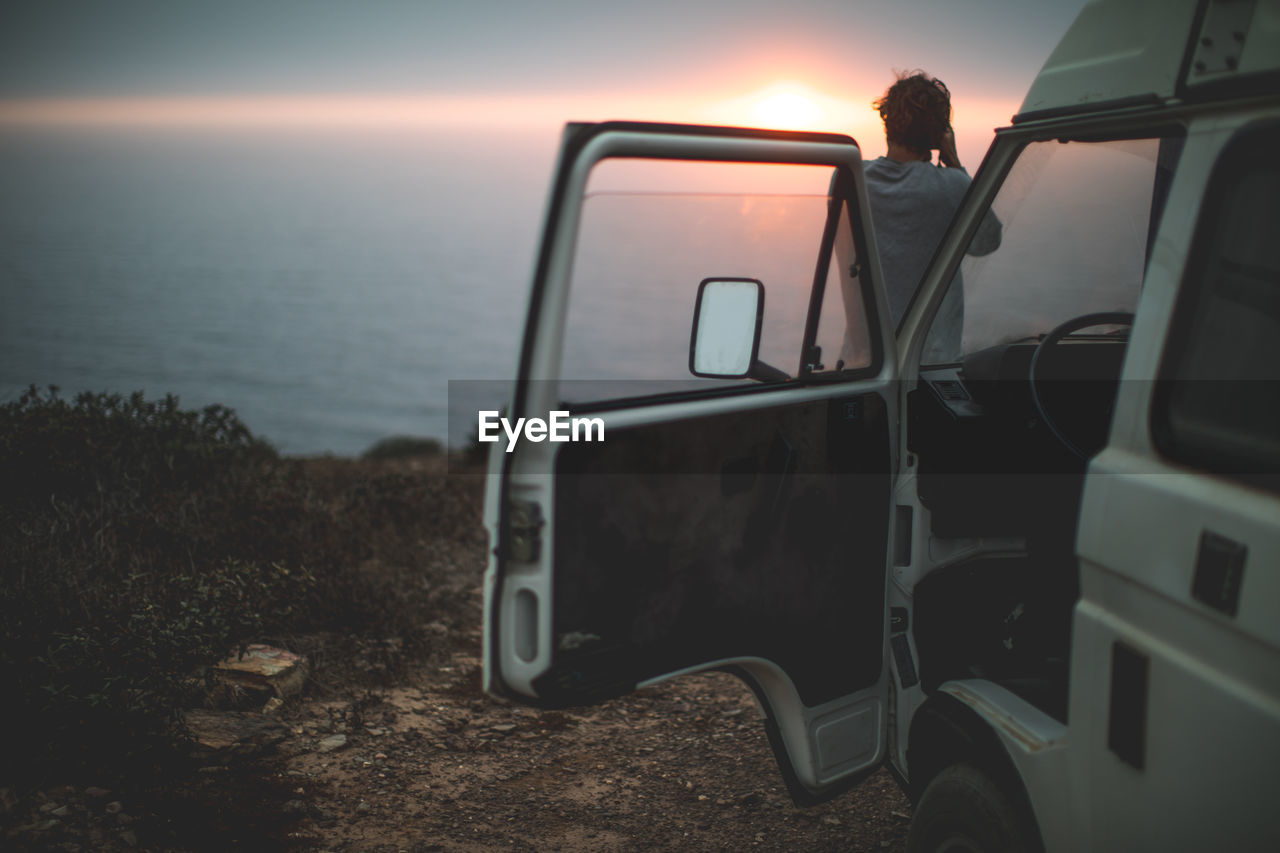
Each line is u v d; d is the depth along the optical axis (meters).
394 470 8.84
